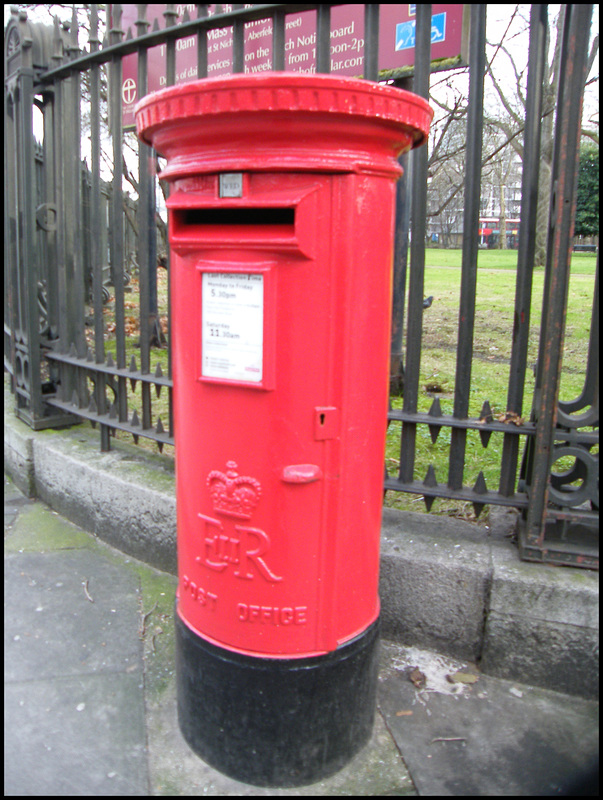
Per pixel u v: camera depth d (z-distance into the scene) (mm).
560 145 1922
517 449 2344
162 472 3121
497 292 10602
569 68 1861
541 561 2246
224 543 1701
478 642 2297
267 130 1414
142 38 2689
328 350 1544
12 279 3920
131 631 2490
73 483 3324
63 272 3602
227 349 1585
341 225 1481
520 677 2230
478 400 4535
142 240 2994
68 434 3768
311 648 1742
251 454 1614
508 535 2494
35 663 2295
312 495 1630
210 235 1538
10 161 3834
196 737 1889
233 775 1832
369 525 1789
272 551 1655
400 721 2057
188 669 1855
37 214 3576
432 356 6074
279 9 2301
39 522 3412
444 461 3590
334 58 3320
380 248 1596
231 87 1369
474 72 2094
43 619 2549
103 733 1983
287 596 1689
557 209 1964
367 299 1586
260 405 1579
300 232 1442
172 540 2850
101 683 2203
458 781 1833
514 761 1905
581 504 2418
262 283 1500
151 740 1967
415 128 1552
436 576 2299
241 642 1743
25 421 3963
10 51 3609
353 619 1811
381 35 3225
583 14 1826
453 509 2947
